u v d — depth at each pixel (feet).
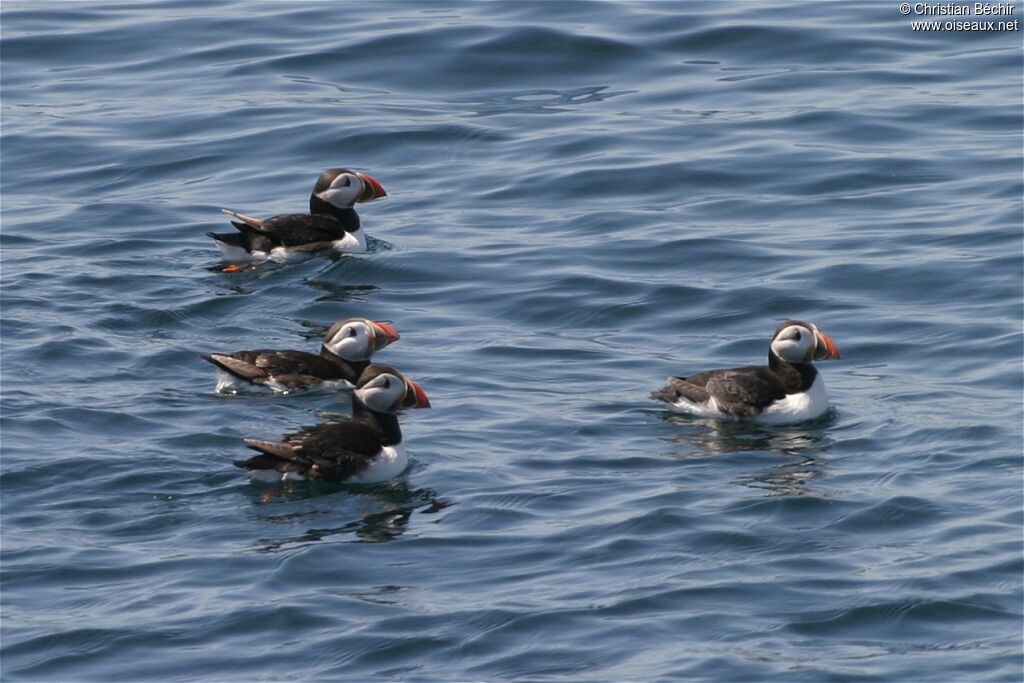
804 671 38.50
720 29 104.47
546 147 88.22
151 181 85.51
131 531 46.83
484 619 41.29
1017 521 46.55
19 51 103.55
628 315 67.05
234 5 112.16
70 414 55.31
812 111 91.56
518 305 68.28
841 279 69.46
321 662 39.50
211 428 54.70
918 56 100.07
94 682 38.88
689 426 55.47
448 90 97.19
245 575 43.98
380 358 62.39
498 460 52.31
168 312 66.64
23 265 72.18
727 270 71.26
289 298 69.31
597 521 47.24
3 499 48.67
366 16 109.09
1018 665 38.70
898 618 41.09
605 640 40.19
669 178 83.25
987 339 62.59
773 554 44.93
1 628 41.19
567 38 102.73
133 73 100.37
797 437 54.34
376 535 46.52
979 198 78.64
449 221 79.00
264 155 88.43
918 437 53.72
